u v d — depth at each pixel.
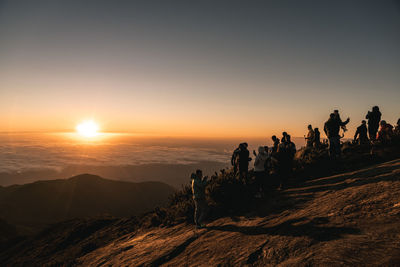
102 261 6.44
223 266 3.66
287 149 7.40
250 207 6.54
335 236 3.32
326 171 8.12
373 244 2.77
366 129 10.89
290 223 4.41
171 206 9.66
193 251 4.75
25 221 119.94
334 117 8.91
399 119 11.81
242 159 8.00
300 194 6.25
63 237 12.56
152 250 5.71
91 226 12.80
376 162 7.69
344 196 4.86
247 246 4.06
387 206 3.71
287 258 3.21
